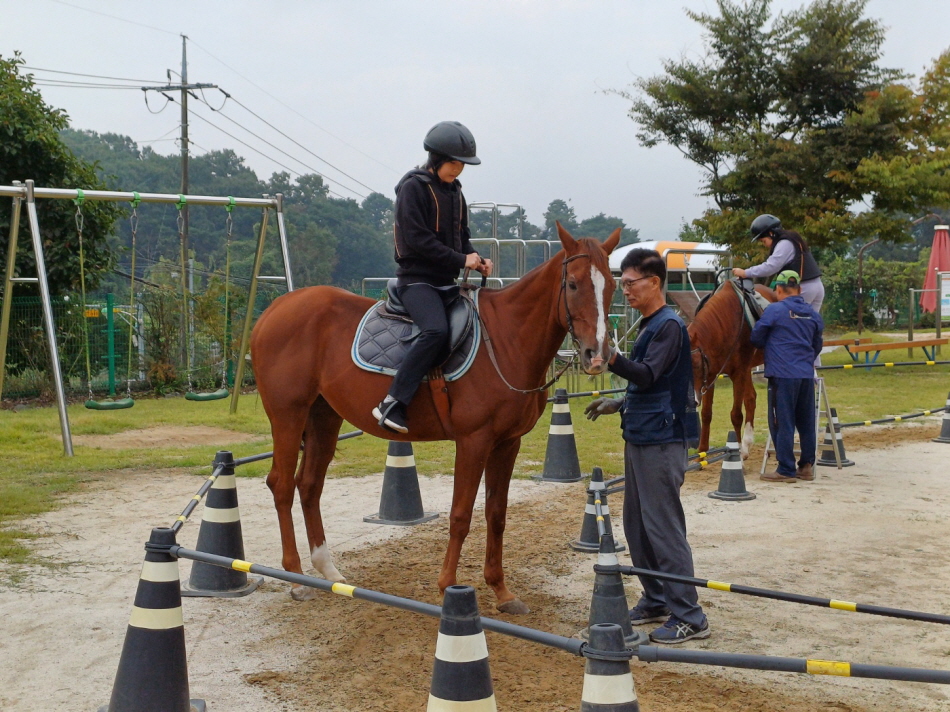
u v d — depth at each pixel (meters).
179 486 8.60
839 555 6.27
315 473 5.71
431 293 5.04
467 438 4.94
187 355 16.39
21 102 16.19
